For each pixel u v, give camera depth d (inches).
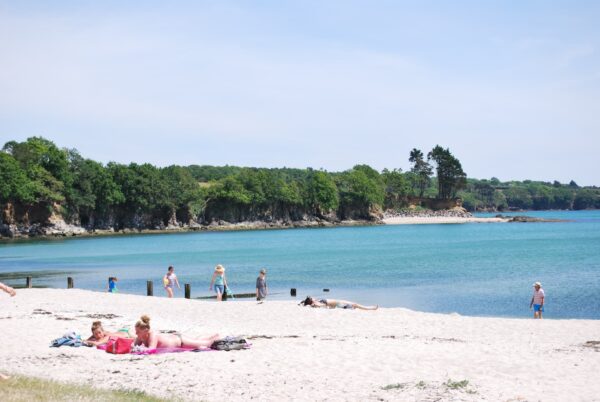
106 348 741.9
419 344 802.2
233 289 1957.4
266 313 1198.3
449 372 620.4
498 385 553.6
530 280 2097.7
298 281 2146.9
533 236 5413.4
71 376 609.6
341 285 2017.7
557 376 595.2
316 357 707.4
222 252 3868.1
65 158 6845.5
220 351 747.4
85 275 2503.7
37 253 3944.4
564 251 3494.1
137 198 7303.2
